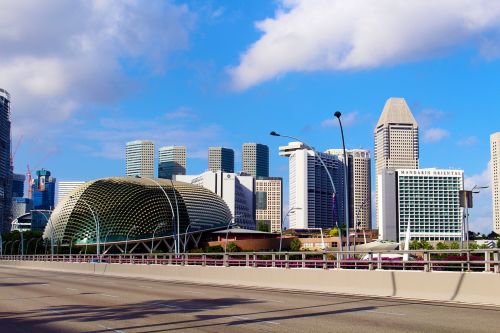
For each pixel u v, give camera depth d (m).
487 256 23.27
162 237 182.38
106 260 75.19
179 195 193.38
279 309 20.88
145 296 27.62
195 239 197.00
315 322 17.03
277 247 173.38
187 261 49.47
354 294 28.45
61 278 49.38
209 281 41.53
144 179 195.88
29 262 88.50
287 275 33.94
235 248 159.50
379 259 28.66
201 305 22.58
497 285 22.11
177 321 17.45
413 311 19.97
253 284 36.66
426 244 138.75
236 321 17.36
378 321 17.20
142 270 52.19
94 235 177.62
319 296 27.23
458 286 23.75
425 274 25.28
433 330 15.20
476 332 14.82
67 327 16.44
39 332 15.50
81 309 21.39
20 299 26.23
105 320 17.91
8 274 59.03
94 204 179.50
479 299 22.66
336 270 30.30
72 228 180.38
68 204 184.62
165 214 184.38
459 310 20.25
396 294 26.42
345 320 17.50
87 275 56.91
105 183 184.75
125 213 179.00
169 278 47.12
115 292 30.66
